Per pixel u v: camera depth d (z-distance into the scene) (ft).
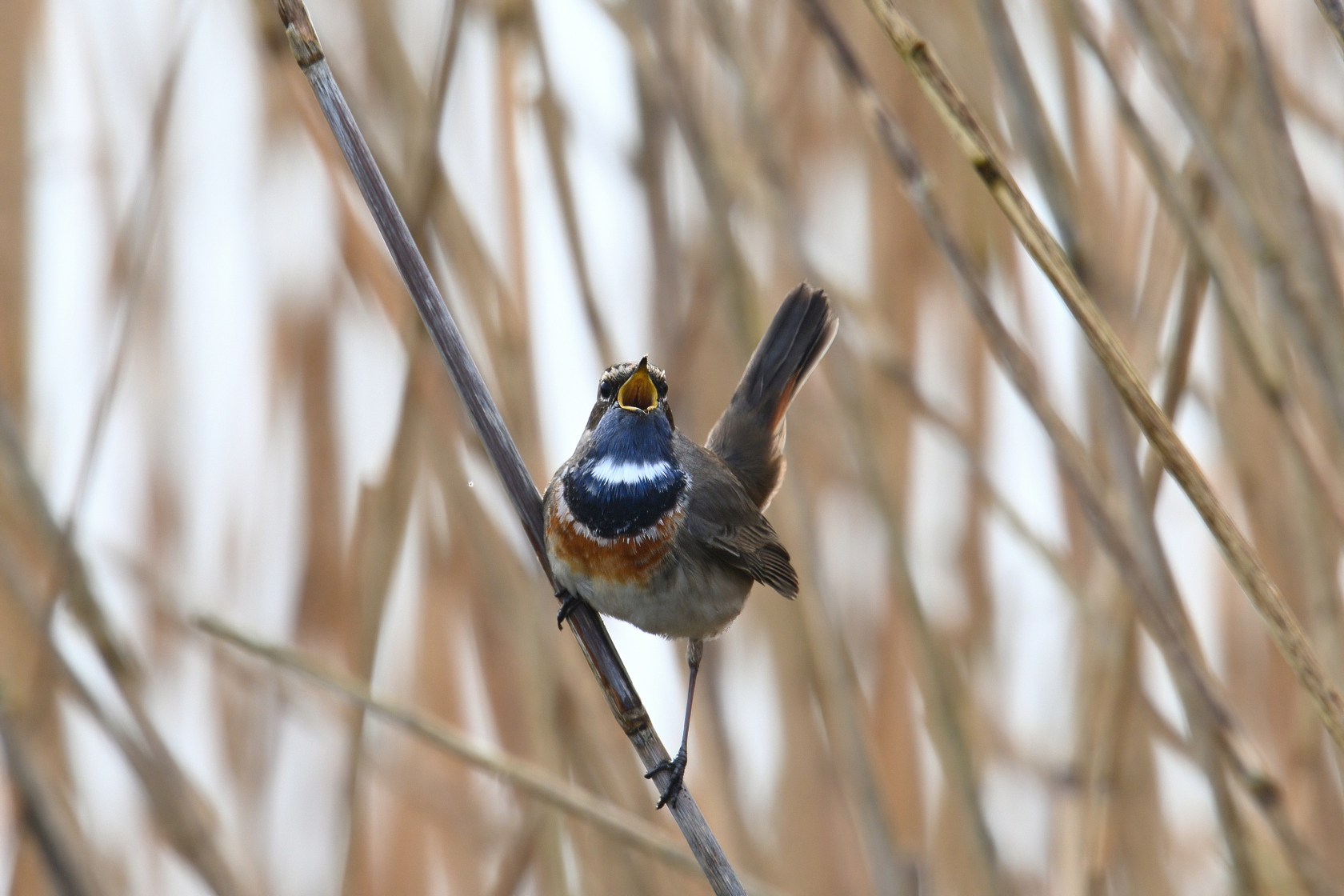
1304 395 34.19
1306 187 27.17
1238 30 27.84
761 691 37.40
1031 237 21.27
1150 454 28.45
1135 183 35.96
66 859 28.02
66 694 32.45
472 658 36.40
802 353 31.22
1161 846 34.60
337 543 37.50
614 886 32.99
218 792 36.24
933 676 31.19
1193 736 28.48
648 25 32.91
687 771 36.24
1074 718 32.55
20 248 35.88
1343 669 30.09
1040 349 38.27
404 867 37.29
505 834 37.09
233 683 36.83
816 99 39.81
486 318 32.09
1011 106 28.96
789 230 32.99
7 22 36.04
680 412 34.45
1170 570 27.71
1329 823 33.27
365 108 34.09
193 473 38.11
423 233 30.73
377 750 37.04
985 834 30.71
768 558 28.09
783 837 36.47
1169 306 31.45
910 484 38.60
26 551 30.96
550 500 26.25
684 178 36.29
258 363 38.32
